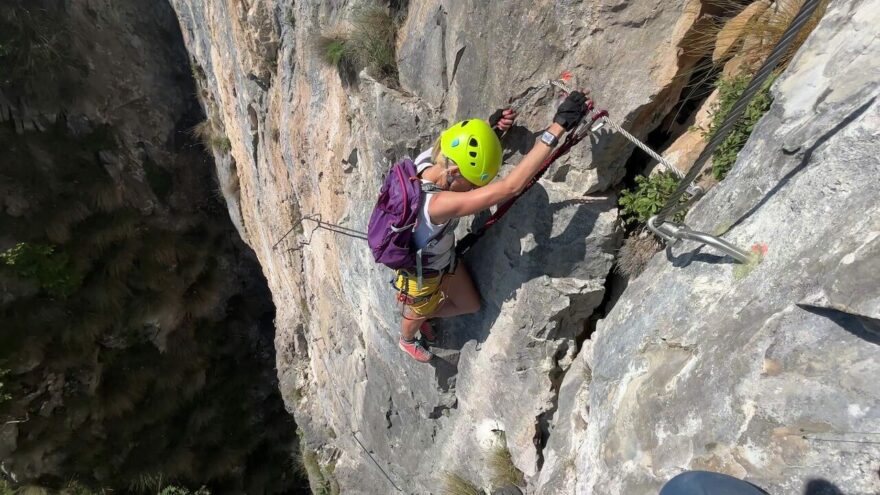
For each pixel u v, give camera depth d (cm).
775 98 197
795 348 148
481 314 386
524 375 365
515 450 399
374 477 751
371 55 410
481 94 319
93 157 1137
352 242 552
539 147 241
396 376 555
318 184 621
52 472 1088
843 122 161
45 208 1083
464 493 477
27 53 1044
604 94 266
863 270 134
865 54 167
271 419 1303
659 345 204
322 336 801
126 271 1160
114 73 1153
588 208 294
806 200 161
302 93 587
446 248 303
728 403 163
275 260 948
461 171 258
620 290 320
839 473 130
